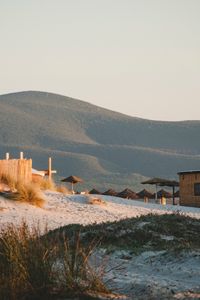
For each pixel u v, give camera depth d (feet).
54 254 42.68
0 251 42.68
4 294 37.60
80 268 41.37
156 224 68.64
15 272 39.52
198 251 55.21
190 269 49.67
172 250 56.13
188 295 38.52
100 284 40.11
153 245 61.98
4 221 89.76
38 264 40.22
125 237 64.18
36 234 45.11
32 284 39.19
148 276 47.60
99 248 59.88
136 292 40.27
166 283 43.62
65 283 39.55
